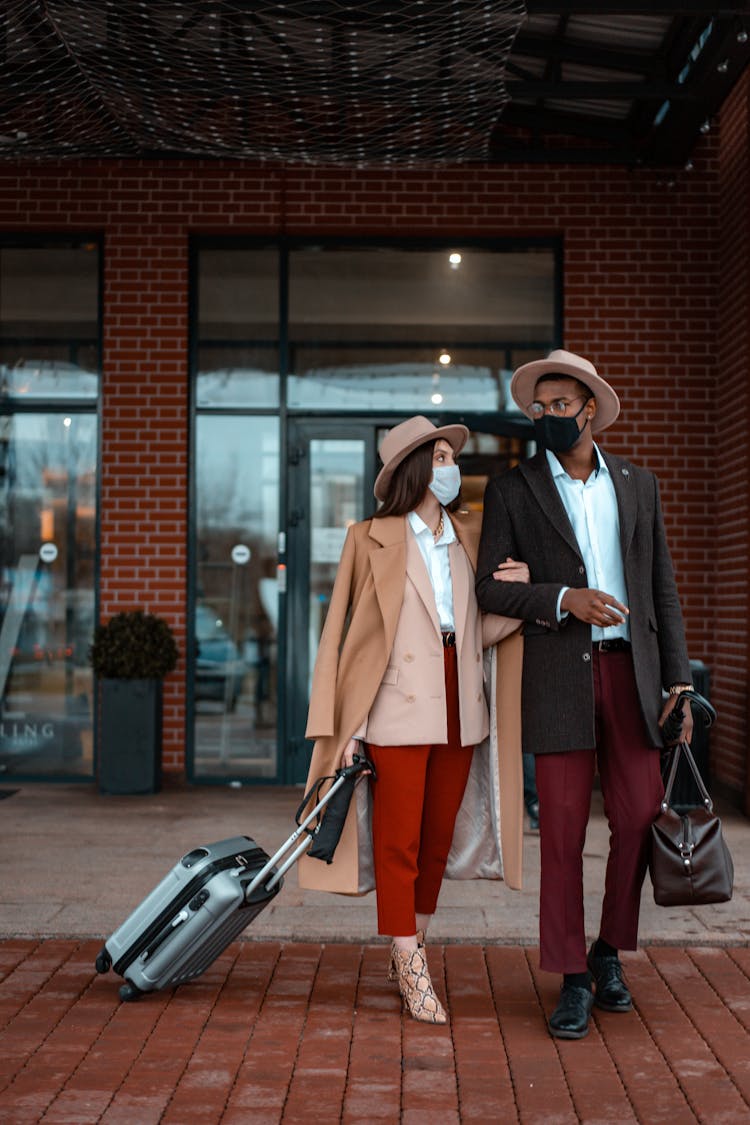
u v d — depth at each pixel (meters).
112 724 8.13
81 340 8.70
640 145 8.38
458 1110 3.26
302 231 8.63
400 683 4.04
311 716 4.06
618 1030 3.88
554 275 8.70
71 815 7.38
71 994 4.18
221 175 8.59
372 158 7.52
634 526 4.05
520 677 4.10
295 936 4.81
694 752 7.55
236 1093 3.36
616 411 4.08
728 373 8.17
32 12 5.84
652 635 4.03
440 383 8.66
